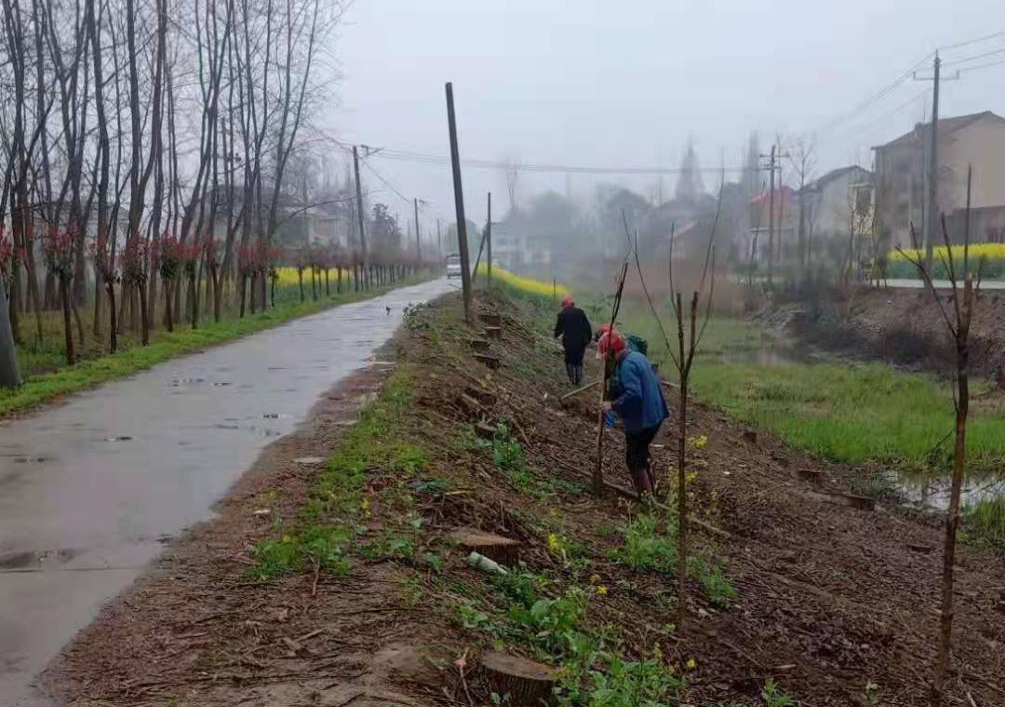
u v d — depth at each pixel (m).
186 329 21.34
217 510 6.22
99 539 5.62
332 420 9.50
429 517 6.18
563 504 8.21
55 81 21.42
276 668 3.85
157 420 9.71
